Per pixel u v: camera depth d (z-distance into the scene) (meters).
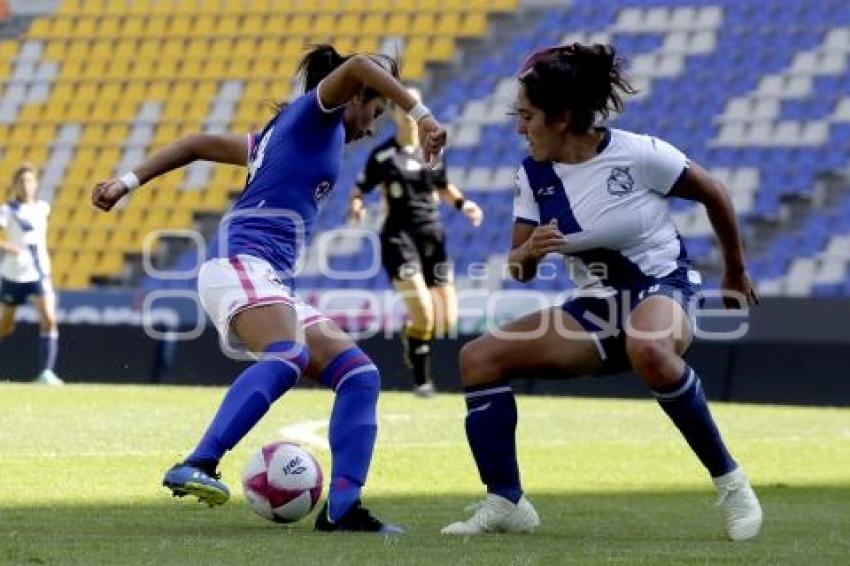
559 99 17.59
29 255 53.19
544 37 76.25
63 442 30.03
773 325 54.00
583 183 17.89
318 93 17.84
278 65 79.88
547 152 17.98
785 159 67.31
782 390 53.34
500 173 71.75
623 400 50.03
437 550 15.51
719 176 67.50
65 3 85.38
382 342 57.91
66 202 77.25
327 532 17.27
